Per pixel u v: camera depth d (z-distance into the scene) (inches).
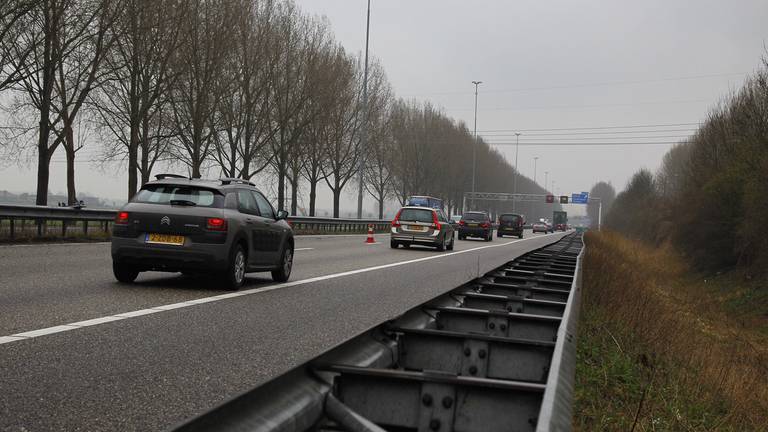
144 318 299.6
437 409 100.5
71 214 768.3
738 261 1098.1
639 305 426.9
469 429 99.0
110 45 1099.9
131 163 1242.6
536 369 141.3
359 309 364.8
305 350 249.9
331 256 781.3
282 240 478.6
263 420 79.4
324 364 106.0
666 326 413.4
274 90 1625.2
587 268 495.8
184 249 395.9
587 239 1342.3
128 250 399.2
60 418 158.1
